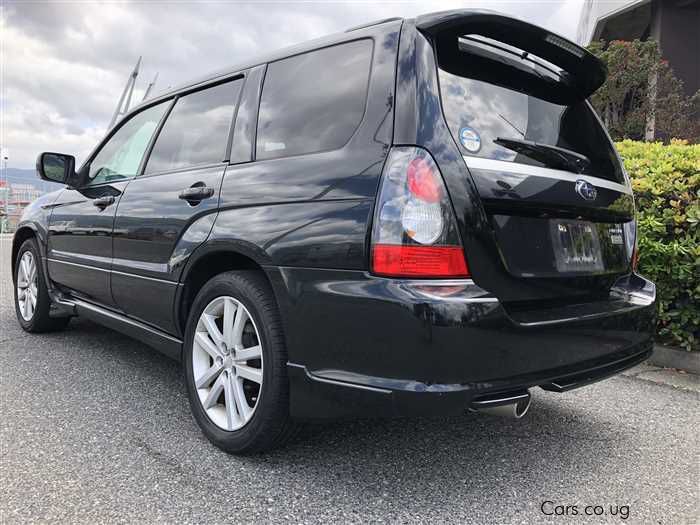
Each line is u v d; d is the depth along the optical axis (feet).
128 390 10.64
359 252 6.25
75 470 7.39
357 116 6.93
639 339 8.07
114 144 12.49
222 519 6.33
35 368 11.91
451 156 6.25
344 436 8.75
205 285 8.40
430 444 8.56
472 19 6.87
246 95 8.99
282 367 7.16
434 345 5.79
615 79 32.89
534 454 8.30
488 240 6.28
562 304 7.29
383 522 6.35
